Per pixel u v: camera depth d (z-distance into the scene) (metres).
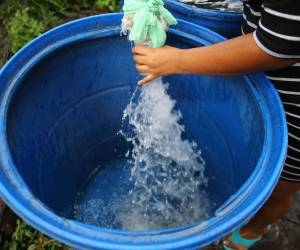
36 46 1.05
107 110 1.38
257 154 0.95
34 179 1.06
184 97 1.27
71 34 1.11
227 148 1.19
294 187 1.22
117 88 1.33
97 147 1.46
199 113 1.27
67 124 1.28
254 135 1.00
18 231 1.39
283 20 0.70
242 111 1.06
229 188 1.17
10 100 0.95
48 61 1.08
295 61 0.81
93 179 1.50
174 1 1.18
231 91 1.09
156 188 1.42
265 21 0.73
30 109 1.08
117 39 1.17
